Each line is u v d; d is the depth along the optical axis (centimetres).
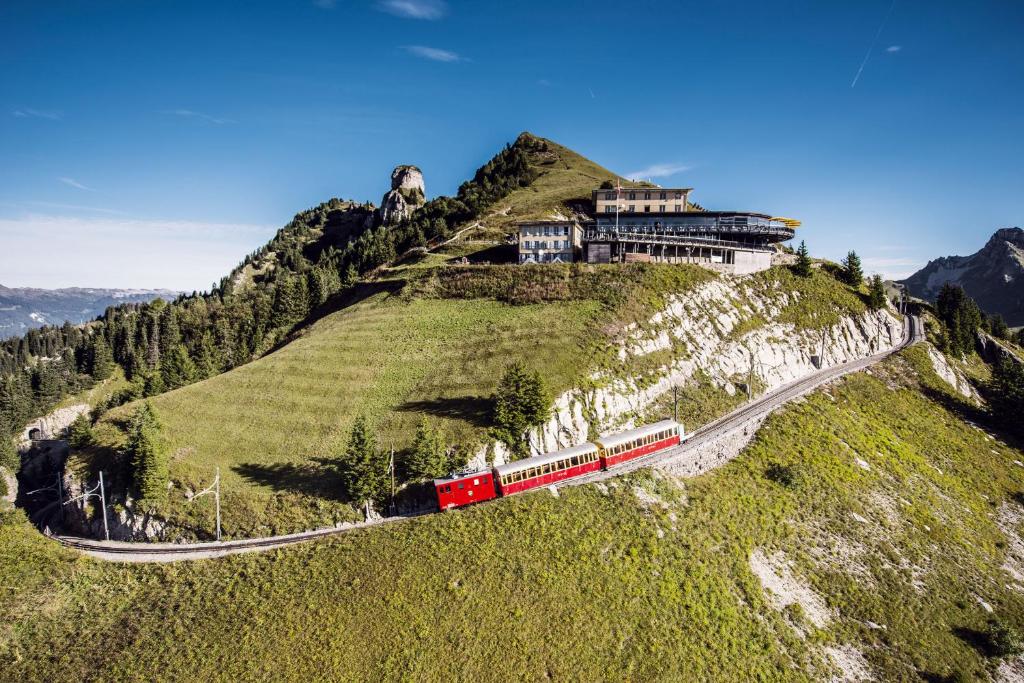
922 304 15300
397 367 10119
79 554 6944
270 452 8381
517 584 6056
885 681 5797
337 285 16438
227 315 17100
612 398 9025
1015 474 9700
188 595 6234
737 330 11406
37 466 13200
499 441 7956
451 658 5438
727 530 6981
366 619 5741
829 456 8656
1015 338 17462
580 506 6919
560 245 13475
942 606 6744
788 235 14350
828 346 12219
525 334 10331
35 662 5709
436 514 6844
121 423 9244
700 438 8725
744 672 5572
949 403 11450
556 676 5369
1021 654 6281
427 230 17975
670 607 6025
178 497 7569
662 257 13150
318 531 7081
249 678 5256
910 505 8169
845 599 6569
